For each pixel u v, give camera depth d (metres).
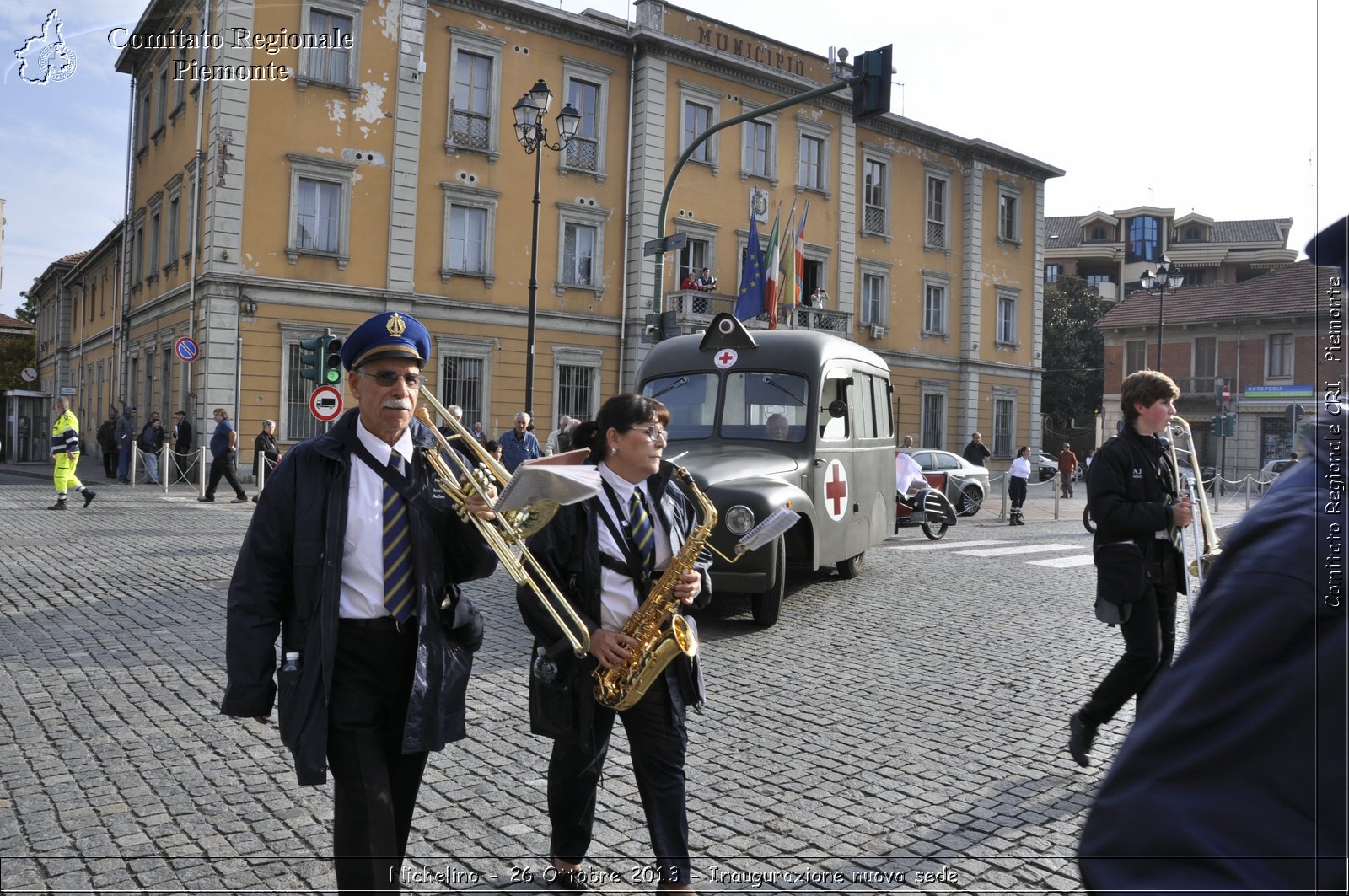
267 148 23.75
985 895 3.48
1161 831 0.99
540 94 17.52
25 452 38.38
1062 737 5.38
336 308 24.73
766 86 31.80
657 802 3.20
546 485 2.67
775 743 5.18
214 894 3.37
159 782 4.40
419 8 25.55
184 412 24.98
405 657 2.88
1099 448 4.89
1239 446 17.80
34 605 8.39
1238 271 62.81
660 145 29.47
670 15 29.66
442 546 2.97
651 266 29.34
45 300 54.09
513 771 4.65
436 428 3.01
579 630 3.18
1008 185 39.72
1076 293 57.38
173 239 27.30
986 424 39.16
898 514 14.77
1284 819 0.94
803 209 32.88
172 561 10.96
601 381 29.09
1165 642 4.84
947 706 5.94
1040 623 8.66
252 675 2.74
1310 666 0.95
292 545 2.83
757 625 8.27
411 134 25.53
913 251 36.56
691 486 3.49
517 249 27.48
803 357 9.47
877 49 13.20
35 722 5.24
